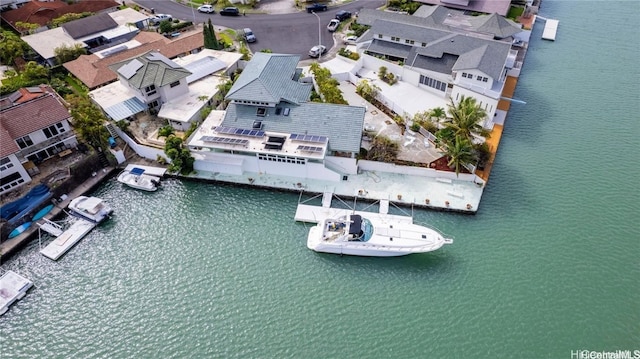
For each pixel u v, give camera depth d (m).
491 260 54.12
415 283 52.25
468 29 87.25
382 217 57.88
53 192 60.53
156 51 78.06
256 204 61.91
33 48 86.25
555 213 59.22
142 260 55.38
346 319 48.91
